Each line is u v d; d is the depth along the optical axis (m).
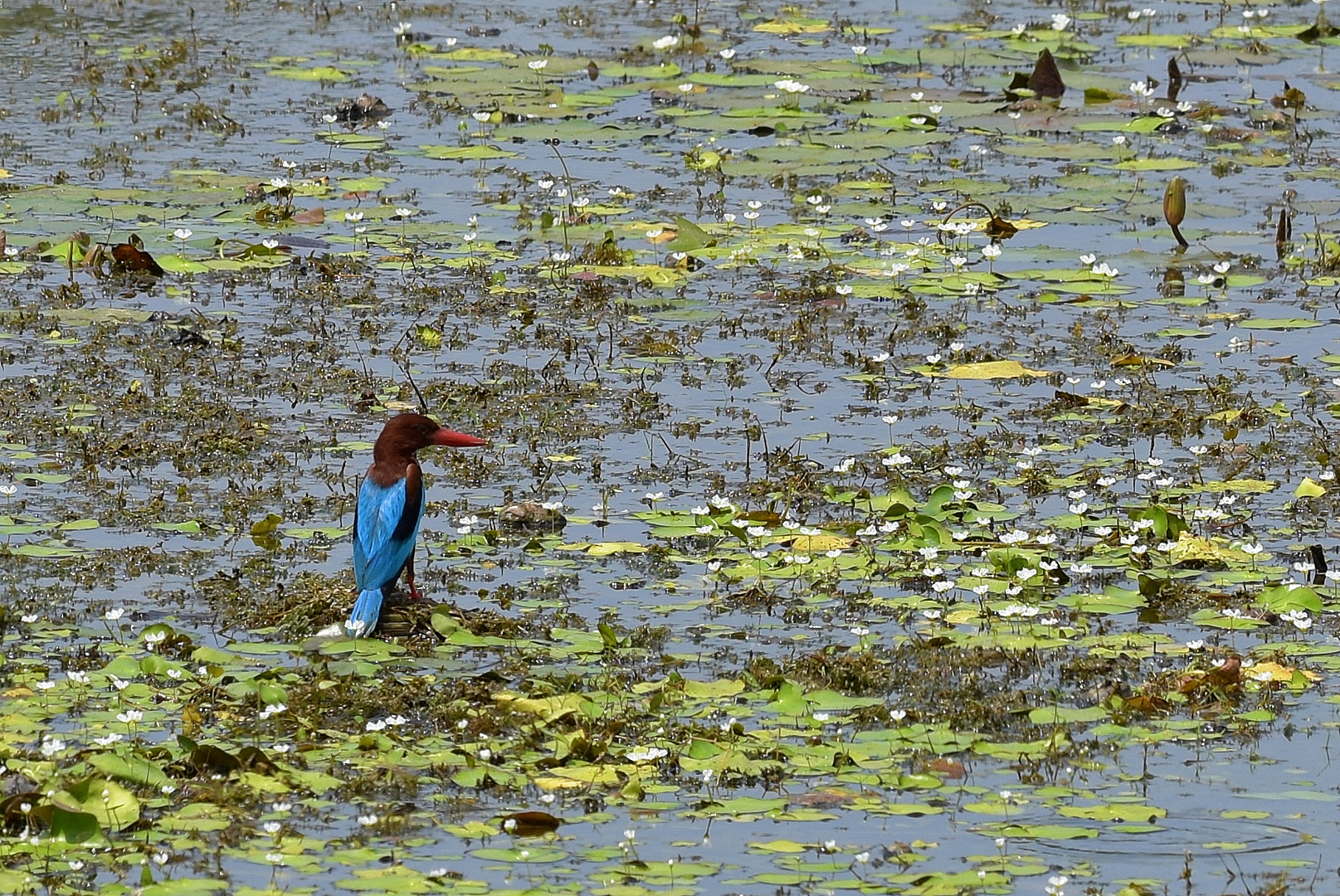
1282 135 64.88
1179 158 62.19
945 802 26.00
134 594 32.31
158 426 40.25
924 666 30.05
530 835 25.00
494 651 30.52
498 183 59.25
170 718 28.06
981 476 38.22
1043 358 45.56
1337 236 54.19
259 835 24.83
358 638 30.48
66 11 82.38
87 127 64.25
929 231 55.09
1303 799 26.19
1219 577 33.44
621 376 44.09
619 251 52.34
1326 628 31.59
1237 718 28.62
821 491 37.31
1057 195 57.84
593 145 63.84
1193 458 39.31
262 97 68.81
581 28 80.25
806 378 44.19
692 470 38.50
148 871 23.48
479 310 48.38
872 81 70.69
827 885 23.86
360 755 26.91
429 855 24.42
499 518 35.88
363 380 43.22
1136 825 25.44
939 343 46.66
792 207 57.28
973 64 73.88
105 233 53.44
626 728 27.89
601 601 32.47
